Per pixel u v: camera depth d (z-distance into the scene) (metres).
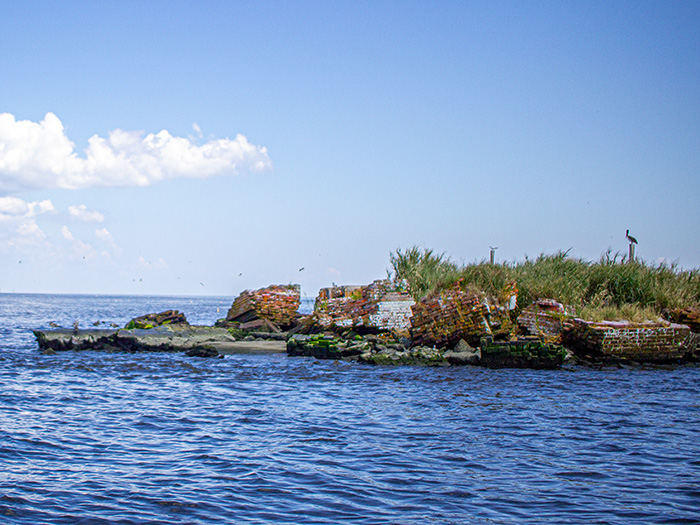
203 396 16.58
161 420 13.54
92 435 12.09
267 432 12.38
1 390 17.23
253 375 20.48
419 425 12.94
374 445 11.33
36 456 10.50
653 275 26.36
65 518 7.73
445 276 27.50
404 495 8.66
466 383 18.28
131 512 7.96
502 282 25.83
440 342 23.38
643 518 7.82
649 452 10.81
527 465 10.09
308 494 8.67
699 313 23.83
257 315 35.41
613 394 16.38
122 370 21.95
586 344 22.06
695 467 9.95
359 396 16.44
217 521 7.69
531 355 20.98
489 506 8.25
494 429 12.52
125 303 178.88
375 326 25.78
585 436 11.94
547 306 22.81
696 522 7.69
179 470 9.77
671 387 17.45
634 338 21.59
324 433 12.27
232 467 9.94
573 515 7.94
